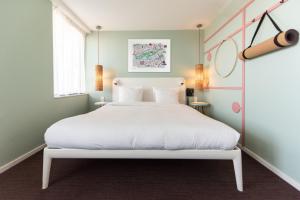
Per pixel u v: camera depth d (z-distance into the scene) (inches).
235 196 54.8
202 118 73.5
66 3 108.1
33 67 88.7
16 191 57.0
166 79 153.5
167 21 136.5
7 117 73.2
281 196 54.8
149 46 154.4
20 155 80.5
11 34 74.5
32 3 87.1
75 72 139.2
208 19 133.3
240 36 95.7
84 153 58.9
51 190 57.6
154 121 66.0
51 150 58.8
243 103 92.5
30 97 86.7
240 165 57.4
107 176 66.6
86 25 143.3
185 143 56.8
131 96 141.1
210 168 73.0
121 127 59.0
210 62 140.2
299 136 58.4
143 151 58.6
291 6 60.5
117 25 143.9
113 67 155.9
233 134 57.0
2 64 70.4
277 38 60.4
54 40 110.0
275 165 69.7
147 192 56.7
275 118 69.4
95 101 157.9
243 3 92.3
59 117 113.5
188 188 59.0
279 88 67.0
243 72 92.1
